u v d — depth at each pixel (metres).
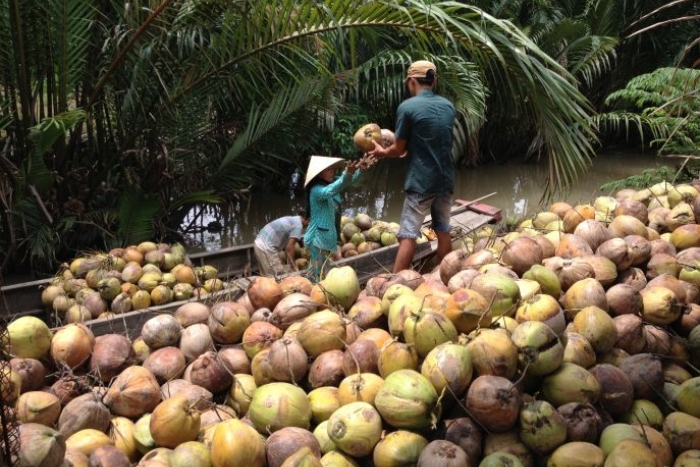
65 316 4.64
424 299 2.73
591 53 11.31
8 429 1.94
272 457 2.25
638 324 2.73
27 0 5.44
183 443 2.35
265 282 3.17
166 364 2.80
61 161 6.53
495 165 11.86
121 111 6.50
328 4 4.98
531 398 2.33
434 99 4.81
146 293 4.68
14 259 6.49
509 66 5.05
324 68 5.88
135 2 5.54
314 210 5.11
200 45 5.82
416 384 2.27
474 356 2.36
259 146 7.11
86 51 6.29
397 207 9.45
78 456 2.27
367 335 2.77
